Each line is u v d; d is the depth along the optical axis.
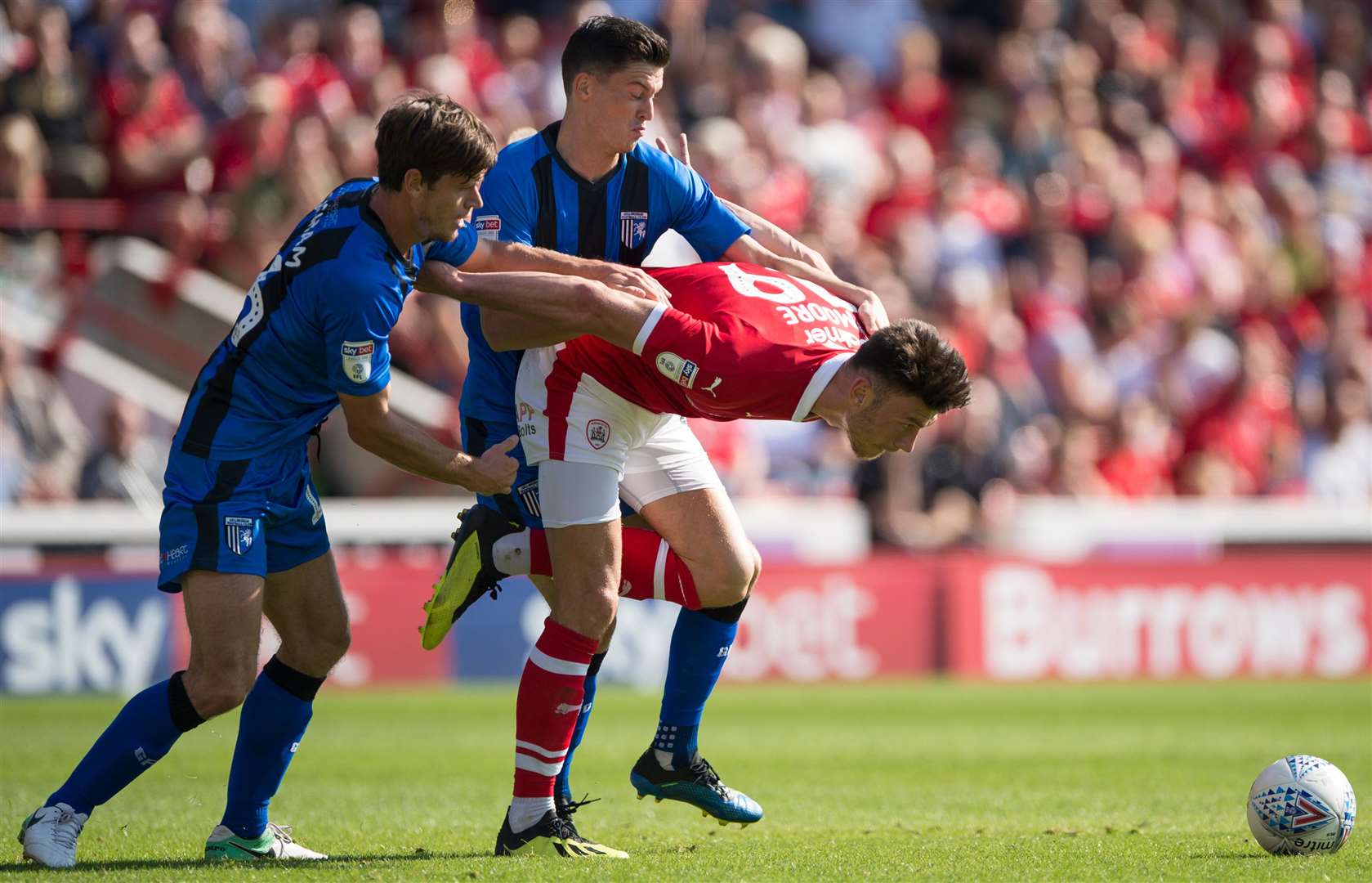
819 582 42.75
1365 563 46.69
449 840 17.69
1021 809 20.95
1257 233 60.12
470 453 18.59
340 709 36.09
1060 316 53.28
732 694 39.88
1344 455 54.22
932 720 34.44
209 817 19.89
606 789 23.59
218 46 49.75
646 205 18.25
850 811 20.77
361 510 40.53
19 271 43.56
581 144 17.73
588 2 55.16
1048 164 58.12
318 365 15.55
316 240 15.29
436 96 15.17
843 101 57.72
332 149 45.69
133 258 43.84
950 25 62.22
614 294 15.80
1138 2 65.19
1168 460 52.28
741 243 18.84
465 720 33.97
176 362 44.06
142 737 15.36
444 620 18.12
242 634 15.36
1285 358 57.16
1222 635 45.50
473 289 15.80
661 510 17.81
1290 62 66.06
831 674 42.81
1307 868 14.84
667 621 41.50
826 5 61.19
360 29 49.75
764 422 46.91
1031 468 48.47
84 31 48.88
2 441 40.44
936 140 59.03
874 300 18.45
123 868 15.01
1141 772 25.78
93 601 37.28
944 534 45.84
